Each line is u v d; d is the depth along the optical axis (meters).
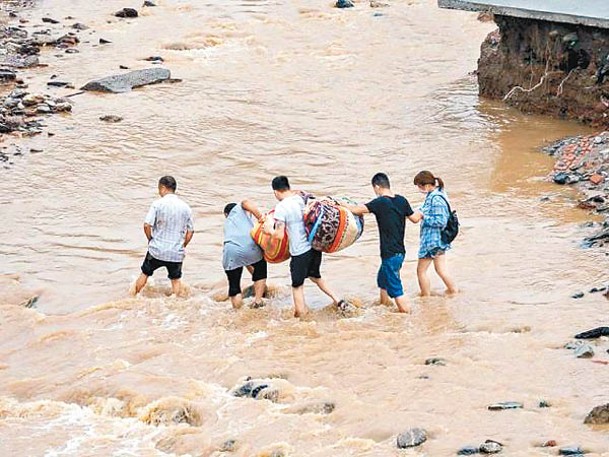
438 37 58.09
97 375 20.17
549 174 34.00
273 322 23.08
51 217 31.38
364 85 48.50
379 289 24.81
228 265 23.66
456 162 36.19
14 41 53.75
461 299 23.42
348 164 36.72
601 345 19.52
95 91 45.34
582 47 40.03
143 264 25.05
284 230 23.02
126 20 60.53
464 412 16.69
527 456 14.57
